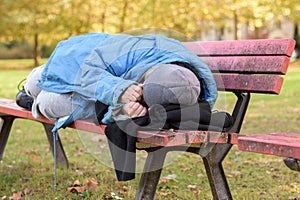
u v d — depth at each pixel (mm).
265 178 3943
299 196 3449
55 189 3498
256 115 7414
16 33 22203
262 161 4520
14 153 4977
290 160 2096
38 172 4137
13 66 24250
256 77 2896
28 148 5250
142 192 2537
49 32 21625
